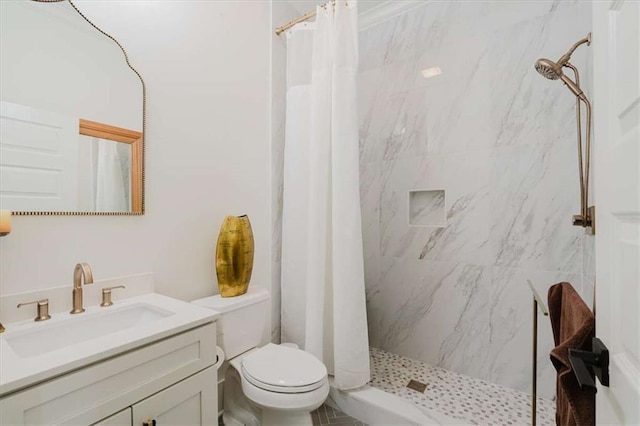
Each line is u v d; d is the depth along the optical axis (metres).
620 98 0.51
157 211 1.37
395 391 1.75
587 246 1.55
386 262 2.26
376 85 2.30
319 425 1.55
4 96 0.97
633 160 0.45
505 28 1.80
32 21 1.02
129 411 0.79
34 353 0.92
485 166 1.87
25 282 1.00
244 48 1.79
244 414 1.45
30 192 1.02
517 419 1.51
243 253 1.52
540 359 1.71
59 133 1.08
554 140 1.67
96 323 1.07
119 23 1.24
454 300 1.98
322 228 1.69
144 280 1.31
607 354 0.54
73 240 1.12
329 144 1.71
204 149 1.57
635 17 0.45
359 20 2.32
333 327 1.71
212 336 1.03
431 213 2.13
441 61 2.02
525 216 1.75
